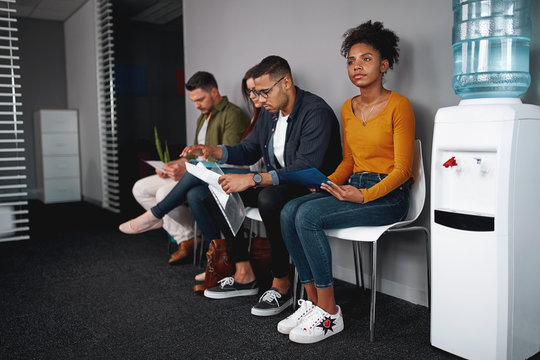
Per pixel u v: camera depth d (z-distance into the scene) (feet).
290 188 6.15
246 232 8.57
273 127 6.84
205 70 11.25
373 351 5.07
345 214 5.36
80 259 9.41
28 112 19.44
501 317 4.46
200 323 5.97
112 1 17.87
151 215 7.46
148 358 5.06
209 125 8.94
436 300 5.00
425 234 6.23
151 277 8.04
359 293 7.00
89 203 18.04
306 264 5.71
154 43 22.00
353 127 5.90
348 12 7.18
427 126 6.20
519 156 4.37
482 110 4.45
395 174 5.32
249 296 6.92
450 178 4.85
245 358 4.99
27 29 19.29
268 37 8.95
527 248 4.56
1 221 11.42
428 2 6.03
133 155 17.60
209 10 10.87
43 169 17.76
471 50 4.86
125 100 21.56
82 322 6.12
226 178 5.84
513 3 4.66
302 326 5.33
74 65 18.93
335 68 7.50
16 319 6.28
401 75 6.46
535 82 5.05
